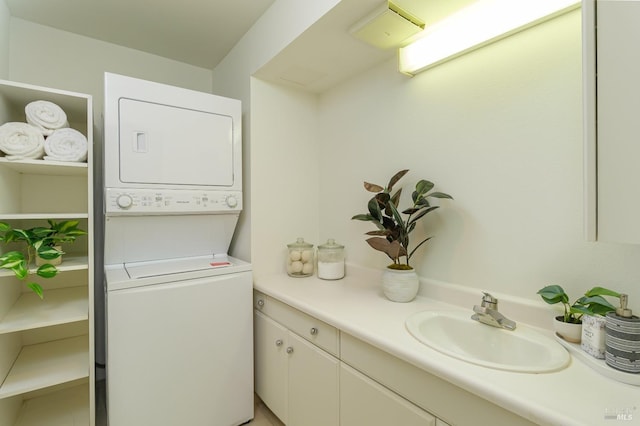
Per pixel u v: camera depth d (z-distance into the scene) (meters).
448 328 1.29
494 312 1.18
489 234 1.32
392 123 1.76
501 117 1.28
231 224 2.04
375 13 1.32
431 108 1.55
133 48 2.27
